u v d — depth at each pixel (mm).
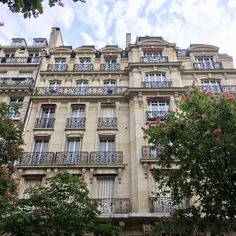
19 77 25594
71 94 23547
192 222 11102
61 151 19984
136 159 18641
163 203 16375
